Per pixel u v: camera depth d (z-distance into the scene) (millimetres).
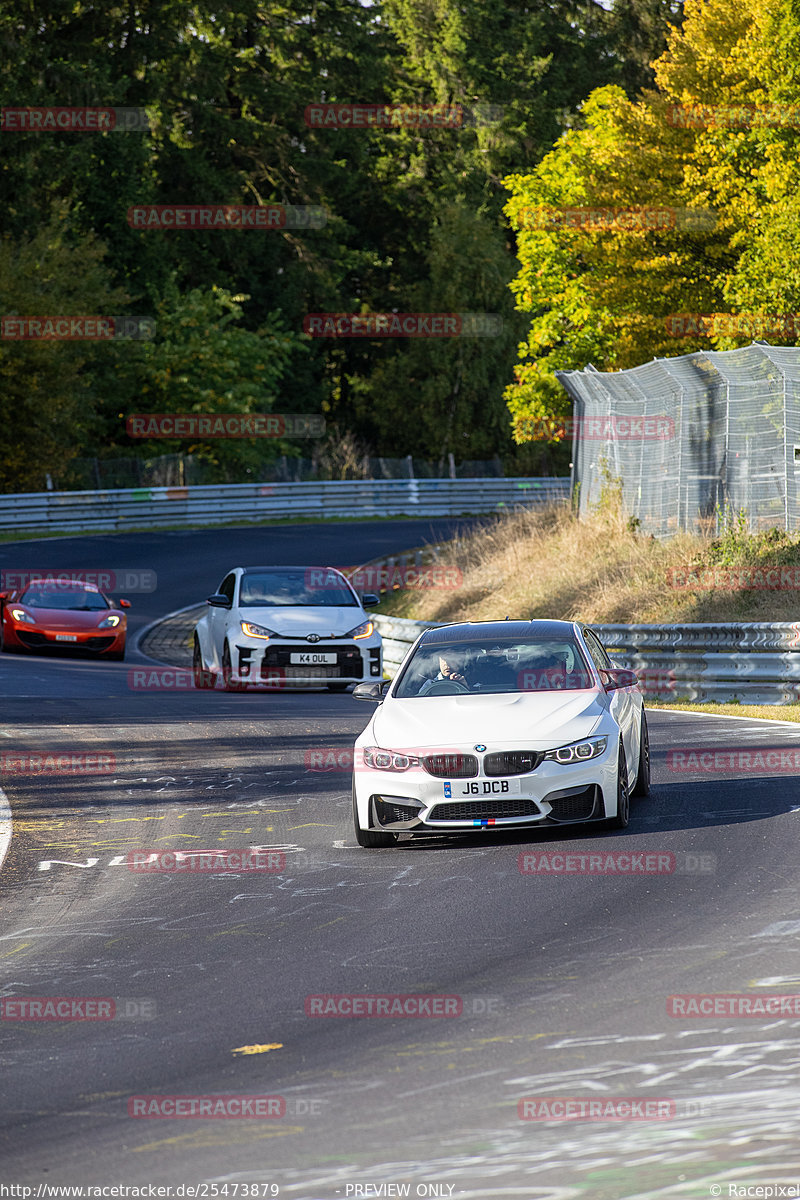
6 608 91875
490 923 26141
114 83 190750
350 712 62969
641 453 101750
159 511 176000
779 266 107562
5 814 40375
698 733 52438
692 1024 19719
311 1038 20250
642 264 125125
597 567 98875
